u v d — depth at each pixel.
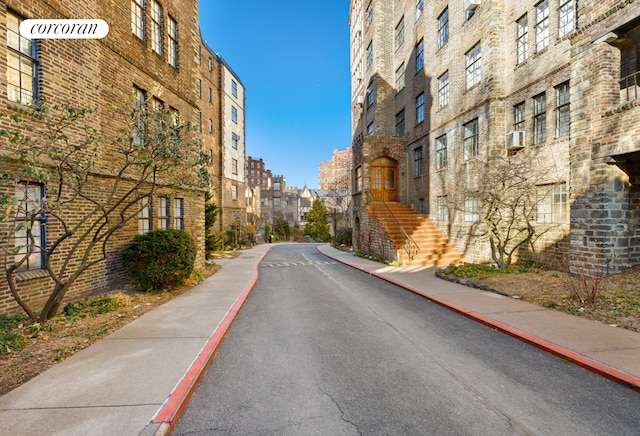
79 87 7.82
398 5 22.11
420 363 4.50
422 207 18.92
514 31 12.29
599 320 5.89
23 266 6.57
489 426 3.08
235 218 33.81
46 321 5.74
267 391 3.75
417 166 19.58
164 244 8.54
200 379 4.02
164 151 6.79
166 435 2.91
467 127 14.56
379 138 20.38
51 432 2.81
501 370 4.26
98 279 8.30
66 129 7.34
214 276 12.09
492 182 11.16
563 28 10.32
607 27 8.15
